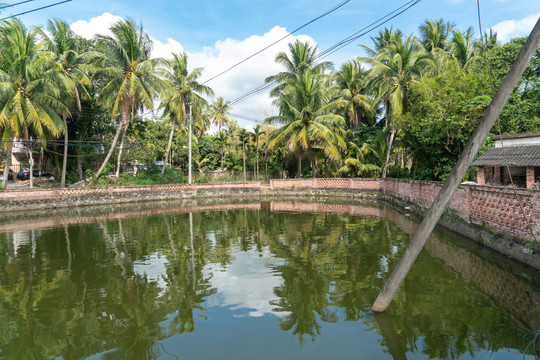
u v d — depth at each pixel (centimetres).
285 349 476
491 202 980
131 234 1350
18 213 2033
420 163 2469
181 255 1020
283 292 698
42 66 2122
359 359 446
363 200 2622
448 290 682
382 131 2828
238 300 661
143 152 3456
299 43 3081
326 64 3238
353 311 596
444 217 1345
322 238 1219
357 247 1068
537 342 479
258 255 1005
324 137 2681
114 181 2952
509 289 683
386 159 2781
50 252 1073
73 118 2958
